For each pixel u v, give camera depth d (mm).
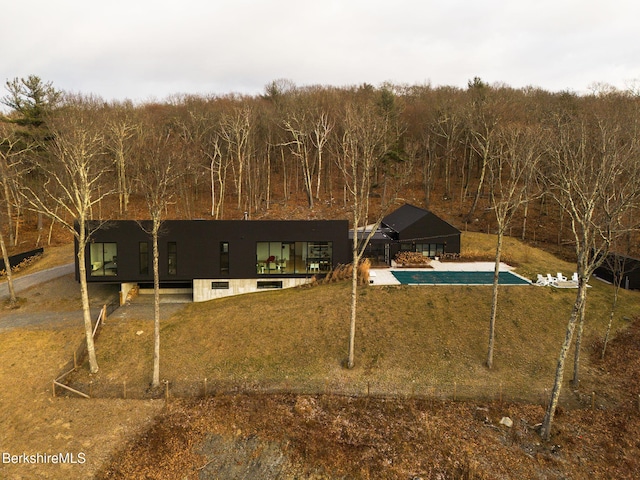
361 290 26031
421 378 18766
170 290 30281
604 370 19031
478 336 21641
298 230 28391
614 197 17438
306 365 19875
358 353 20516
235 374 19406
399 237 34281
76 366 19891
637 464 13531
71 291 29547
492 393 17719
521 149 27000
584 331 21984
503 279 28344
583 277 14328
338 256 29047
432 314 23297
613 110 25406
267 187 53625
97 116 41062
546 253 36594
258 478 13344
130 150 43938
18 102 39219
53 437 15070
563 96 52406
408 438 14938
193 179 53156
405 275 29516
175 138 48969
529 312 23547
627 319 22938
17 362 19984
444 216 46812
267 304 25438
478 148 52469
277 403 17125
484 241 38688
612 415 16094
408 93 81062
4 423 15797
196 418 16203
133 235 27078
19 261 35938
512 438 14938
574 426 15578
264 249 28656
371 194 53531
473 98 51625
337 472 13398
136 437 15164
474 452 14156
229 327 23062
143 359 20719
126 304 27547
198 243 27766
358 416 16250
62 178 29750
